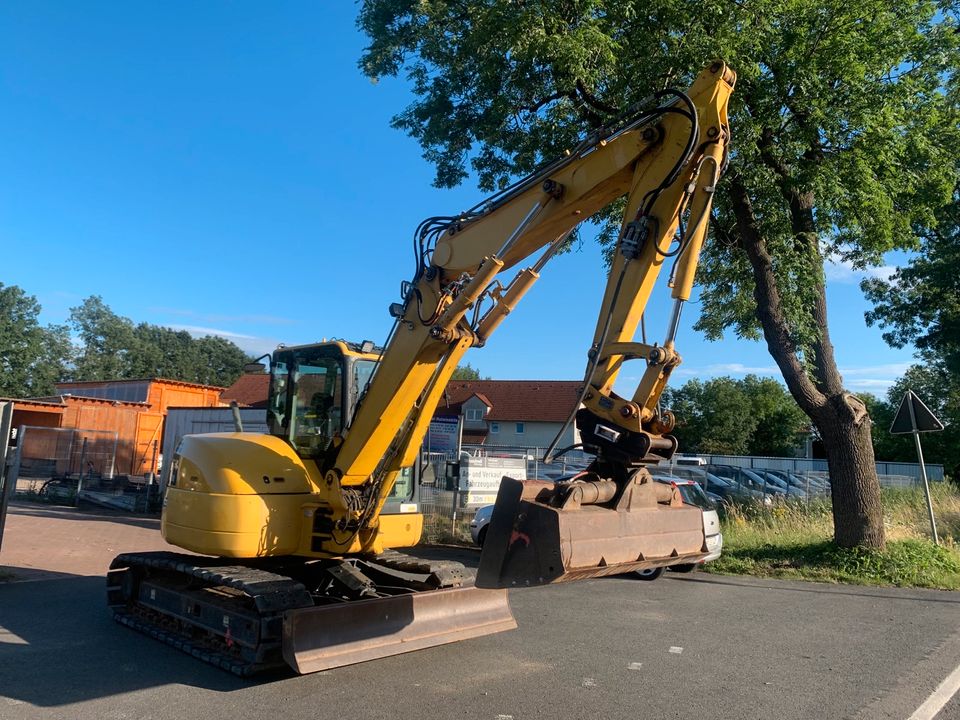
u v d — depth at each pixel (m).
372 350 7.69
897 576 10.69
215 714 4.98
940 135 12.13
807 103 10.88
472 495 16.03
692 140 4.65
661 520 4.86
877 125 10.71
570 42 10.12
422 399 6.52
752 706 5.27
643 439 4.54
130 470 28.56
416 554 12.89
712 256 14.40
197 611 6.64
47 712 4.98
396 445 6.61
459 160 13.48
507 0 10.68
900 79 11.20
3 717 4.85
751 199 12.19
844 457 11.73
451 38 12.34
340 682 5.72
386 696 5.39
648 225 4.84
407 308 6.40
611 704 5.27
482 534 13.03
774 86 10.84
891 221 11.69
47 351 67.75
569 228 5.75
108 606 7.90
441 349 6.25
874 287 31.59
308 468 7.03
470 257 6.06
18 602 8.46
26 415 27.66
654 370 4.62
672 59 10.57
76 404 28.11
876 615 8.46
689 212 4.96
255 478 6.61
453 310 5.88
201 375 81.38
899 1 10.97
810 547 12.03
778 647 6.96
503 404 51.81
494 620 7.32
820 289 12.16
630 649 6.82
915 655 6.71
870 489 11.63
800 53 10.64
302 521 6.75
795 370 11.77
